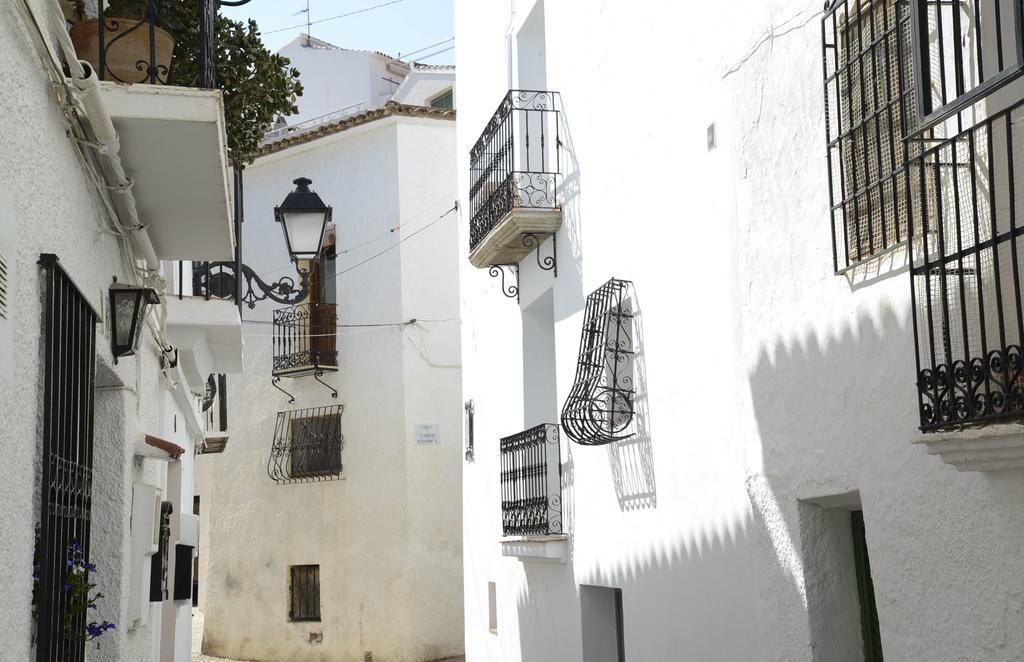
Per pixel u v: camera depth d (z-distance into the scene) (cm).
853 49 504
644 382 816
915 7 393
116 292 552
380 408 1958
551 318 1144
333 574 1992
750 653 631
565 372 1005
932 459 431
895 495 458
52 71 389
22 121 354
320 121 2578
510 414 1186
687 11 729
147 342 723
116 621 593
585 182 957
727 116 658
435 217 1988
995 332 389
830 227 512
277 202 2144
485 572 1298
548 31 1071
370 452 1964
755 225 591
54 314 404
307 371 2025
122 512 604
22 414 359
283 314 2062
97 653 588
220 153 527
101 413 609
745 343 602
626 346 857
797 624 551
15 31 342
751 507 597
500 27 1220
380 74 2645
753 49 594
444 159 2005
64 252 429
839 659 539
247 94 676
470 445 1384
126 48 561
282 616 2053
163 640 1045
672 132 757
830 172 505
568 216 1002
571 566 988
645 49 813
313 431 2048
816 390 527
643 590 812
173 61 652
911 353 446
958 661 415
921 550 439
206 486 2469
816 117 529
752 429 595
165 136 504
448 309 1984
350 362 2012
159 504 701
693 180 720
